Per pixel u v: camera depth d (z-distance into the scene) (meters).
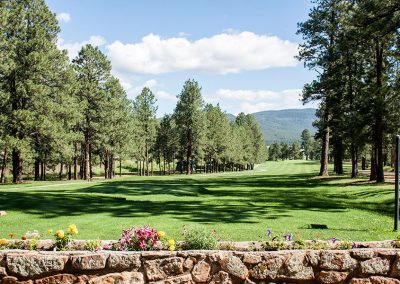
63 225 12.75
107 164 55.41
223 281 5.93
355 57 33.47
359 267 5.97
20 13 39.25
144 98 67.69
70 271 5.89
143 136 67.56
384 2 21.88
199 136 70.50
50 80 41.00
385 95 27.38
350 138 32.84
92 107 50.06
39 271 5.86
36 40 39.06
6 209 16.16
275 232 11.62
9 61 36.31
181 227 12.35
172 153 77.75
